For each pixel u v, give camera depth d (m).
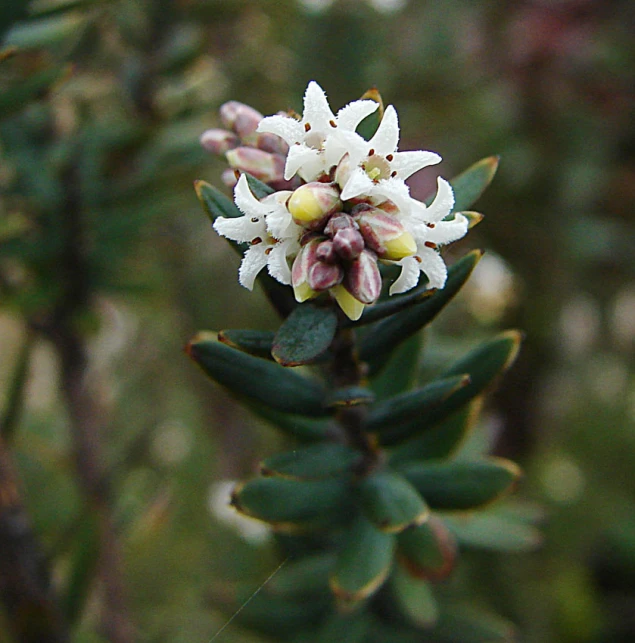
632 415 0.31
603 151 0.25
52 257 0.11
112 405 0.15
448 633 0.12
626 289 0.29
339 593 0.09
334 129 0.06
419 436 0.09
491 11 0.22
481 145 0.22
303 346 0.07
